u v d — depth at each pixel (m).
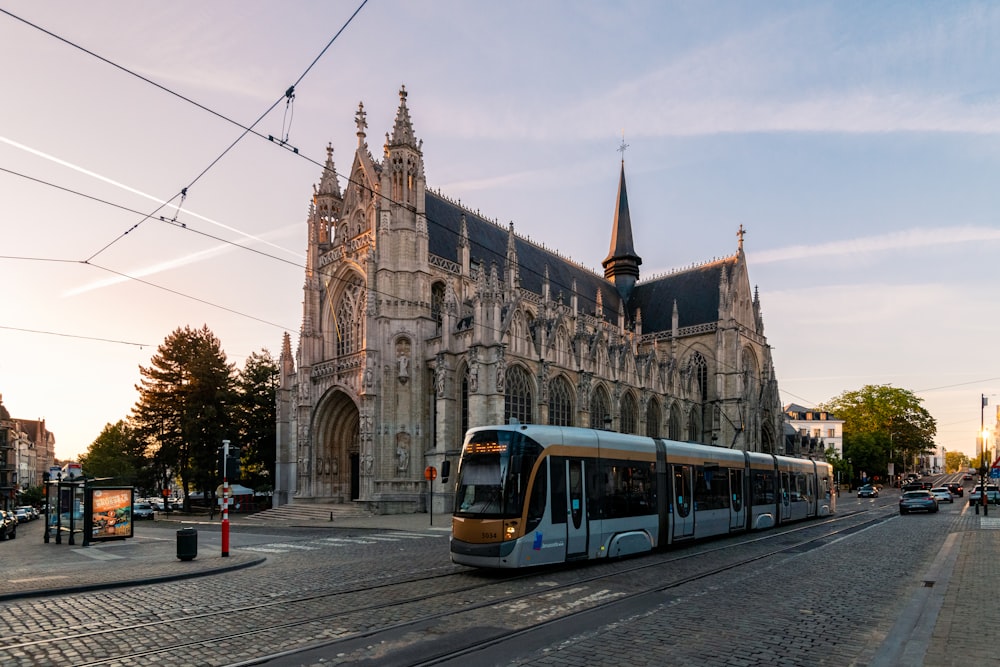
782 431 92.94
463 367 54.34
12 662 11.54
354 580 19.67
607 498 23.48
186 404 72.75
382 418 54.88
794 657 11.35
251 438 78.38
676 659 11.24
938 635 12.14
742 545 28.70
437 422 53.06
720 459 32.28
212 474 72.00
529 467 20.67
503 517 19.95
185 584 19.33
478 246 68.19
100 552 28.62
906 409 138.00
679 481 28.14
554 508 21.11
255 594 17.48
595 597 16.56
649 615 14.56
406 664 11.05
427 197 65.19
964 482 179.25
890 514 54.12
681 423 80.25
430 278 59.22
